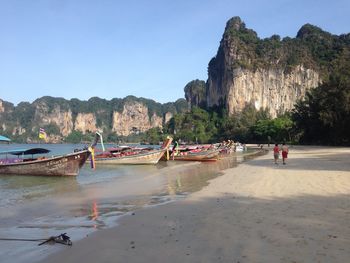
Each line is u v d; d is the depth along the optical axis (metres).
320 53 190.12
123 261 7.21
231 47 188.00
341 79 70.00
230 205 11.88
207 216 10.43
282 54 187.25
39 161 26.02
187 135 170.00
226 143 67.00
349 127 66.06
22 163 26.52
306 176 18.48
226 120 171.38
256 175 20.45
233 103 179.25
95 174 27.81
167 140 41.94
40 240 9.02
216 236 8.34
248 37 196.12
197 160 40.78
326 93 73.00
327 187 14.30
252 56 185.62
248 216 10.03
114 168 33.41
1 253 8.13
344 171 20.23
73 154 25.44
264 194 13.48
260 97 180.00
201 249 7.53
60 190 18.86
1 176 26.42
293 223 8.99
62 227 10.48
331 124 68.31
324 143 78.69
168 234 8.91
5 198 16.36
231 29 198.00
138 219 10.87
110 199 15.28
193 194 14.87
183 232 8.98
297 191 13.70
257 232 8.40
